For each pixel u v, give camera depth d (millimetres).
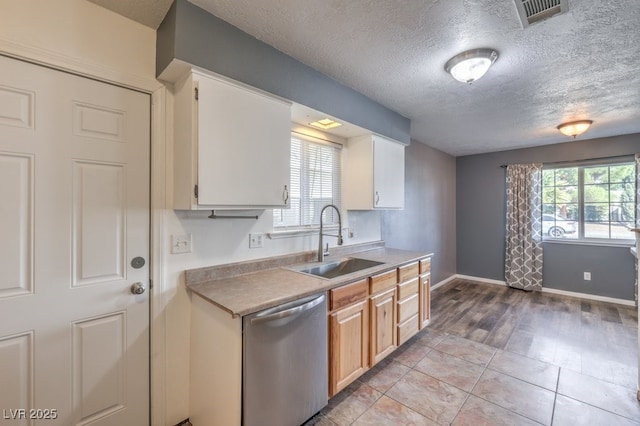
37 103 1281
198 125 1466
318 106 2049
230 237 1937
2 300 1218
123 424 1517
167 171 1632
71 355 1373
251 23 1551
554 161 4227
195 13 1433
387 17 1488
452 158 5117
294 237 2365
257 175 1704
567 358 2439
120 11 1456
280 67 1799
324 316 1751
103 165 1452
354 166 2791
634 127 3418
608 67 1968
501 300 3977
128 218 1524
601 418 1742
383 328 2258
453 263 5133
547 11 1419
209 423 1543
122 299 1511
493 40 1666
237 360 1348
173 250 1668
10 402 1239
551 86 2277
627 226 3787
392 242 3600
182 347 1704
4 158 1218
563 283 4195
